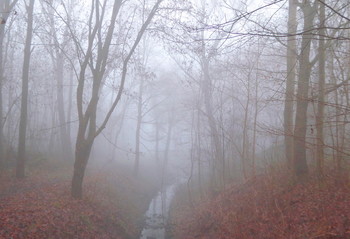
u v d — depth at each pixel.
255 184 14.52
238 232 11.05
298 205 10.49
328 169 11.84
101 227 12.81
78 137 14.03
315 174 11.58
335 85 9.44
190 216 17.59
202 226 14.31
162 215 20.48
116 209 16.20
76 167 13.95
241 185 16.12
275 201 10.96
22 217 10.21
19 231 9.21
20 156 17.12
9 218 9.88
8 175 17.22
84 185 17.05
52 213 11.25
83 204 13.53
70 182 17.47
